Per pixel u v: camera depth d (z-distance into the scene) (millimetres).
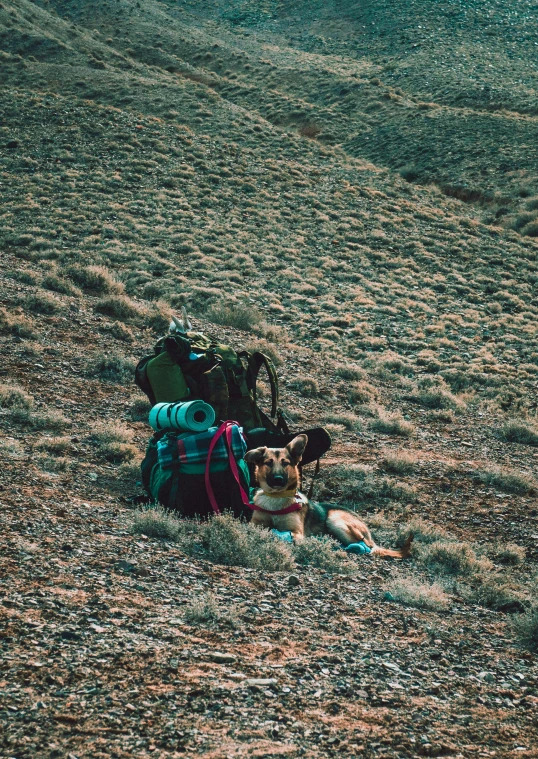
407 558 7344
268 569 5902
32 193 31734
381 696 3912
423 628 5090
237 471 7094
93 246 26562
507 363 21922
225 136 45688
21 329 13820
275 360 17031
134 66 62781
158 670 3803
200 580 5277
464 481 10922
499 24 92125
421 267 31297
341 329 22875
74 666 3705
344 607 5285
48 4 88062
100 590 4734
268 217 33750
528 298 29328
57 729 3186
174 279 24656
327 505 7547
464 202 45312
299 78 71875
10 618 4090
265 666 4051
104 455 8992
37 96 45625
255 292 24938
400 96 65312
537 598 6281
